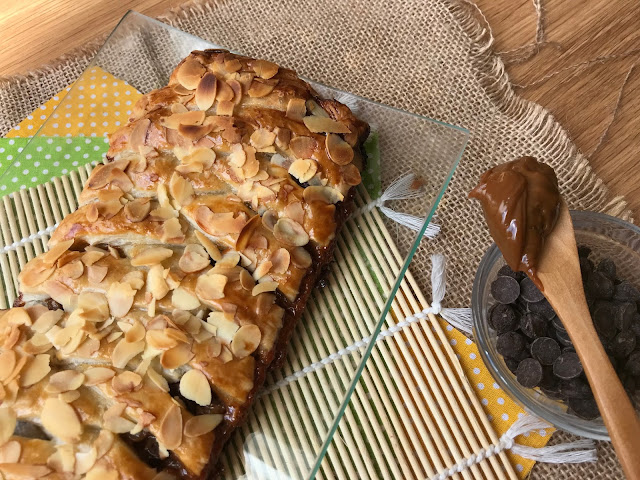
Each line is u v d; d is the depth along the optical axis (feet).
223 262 0.94
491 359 0.97
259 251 0.95
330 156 1.01
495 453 1.01
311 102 1.07
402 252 1.07
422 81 1.34
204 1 1.48
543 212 0.88
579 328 0.87
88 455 0.82
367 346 0.98
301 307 0.97
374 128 1.15
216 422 0.86
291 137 1.02
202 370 0.87
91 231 0.97
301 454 0.94
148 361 0.87
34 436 0.84
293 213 0.97
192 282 0.92
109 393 0.85
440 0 1.40
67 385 0.86
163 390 0.86
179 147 1.01
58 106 1.24
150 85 1.27
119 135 1.04
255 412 0.96
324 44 1.41
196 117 1.03
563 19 1.35
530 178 0.89
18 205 1.17
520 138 1.26
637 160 1.21
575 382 0.91
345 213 1.04
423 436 1.03
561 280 0.89
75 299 0.92
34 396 0.85
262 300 0.93
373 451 1.02
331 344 1.01
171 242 0.96
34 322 0.91
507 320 0.97
